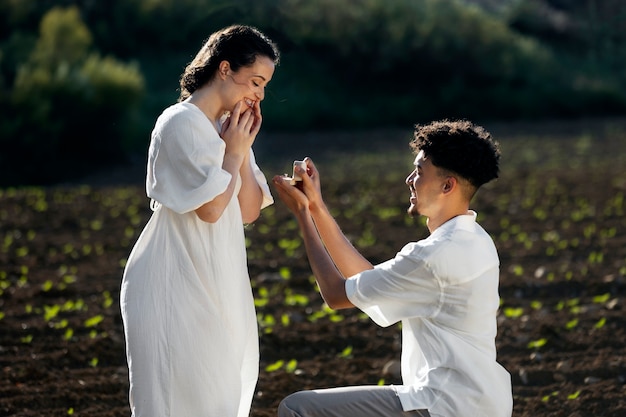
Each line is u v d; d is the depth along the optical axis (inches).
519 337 378.0
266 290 458.6
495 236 612.4
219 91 218.1
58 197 763.4
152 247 216.7
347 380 335.6
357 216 687.1
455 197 211.0
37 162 1029.2
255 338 227.6
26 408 301.3
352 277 214.7
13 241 592.4
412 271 206.7
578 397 313.6
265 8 1492.4
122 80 1113.4
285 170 998.4
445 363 204.5
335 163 1064.2
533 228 636.7
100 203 740.0
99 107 1086.4
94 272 506.6
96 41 1492.4
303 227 226.4
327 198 776.3
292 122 1422.2
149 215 692.1
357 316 412.2
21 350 361.1
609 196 761.0
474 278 205.8
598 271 503.2
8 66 1210.0
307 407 209.9
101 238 605.9
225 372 216.1
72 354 350.9
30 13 1450.5
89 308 427.8
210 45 219.9
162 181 211.8
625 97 1689.2
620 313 412.8
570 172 919.0
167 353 212.7
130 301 215.3
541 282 472.1
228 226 219.3
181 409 213.3
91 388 320.2
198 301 214.5
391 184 850.1
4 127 1012.5
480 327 207.2
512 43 1791.3
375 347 371.2
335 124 1470.2
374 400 207.6
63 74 1074.7
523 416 300.7
